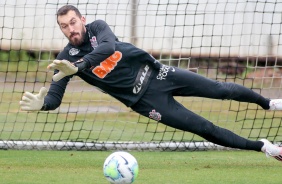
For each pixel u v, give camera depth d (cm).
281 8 4872
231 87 2181
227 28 5044
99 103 4256
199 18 4994
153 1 4791
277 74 4944
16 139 2875
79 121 3272
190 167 2408
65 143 2695
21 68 5475
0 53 5500
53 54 5456
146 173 2273
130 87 2108
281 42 4872
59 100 2069
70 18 2048
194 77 2142
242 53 5050
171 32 5022
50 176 2195
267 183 2131
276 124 3594
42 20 5425
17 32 5488
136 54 2095
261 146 2230
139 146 2708
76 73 1997
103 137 3170
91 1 4556
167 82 2127
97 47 1977
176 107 2142
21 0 5366
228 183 2120
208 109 4091
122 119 3753
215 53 5084
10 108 4022
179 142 2747
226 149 2758
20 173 2236
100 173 2267
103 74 2094
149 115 2134
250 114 3906
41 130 3341
